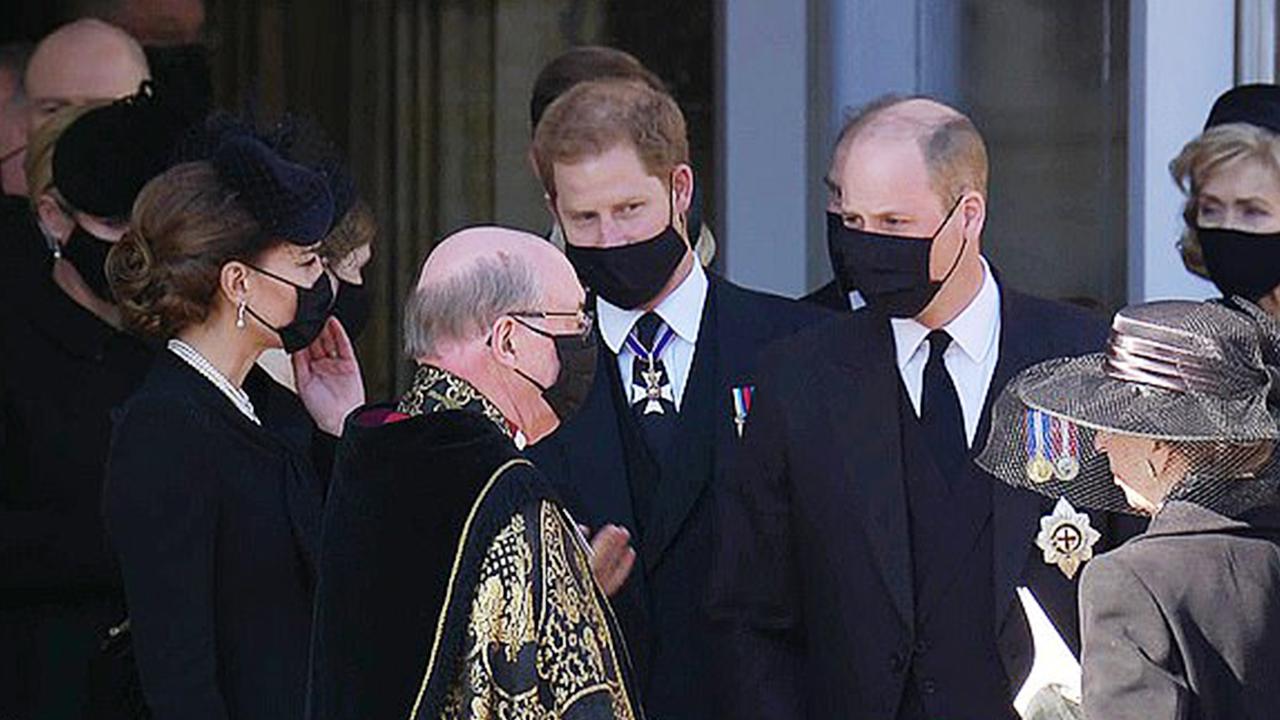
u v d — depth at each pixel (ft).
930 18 76.38
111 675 56.90
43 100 75.51
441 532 44.86
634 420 59.57
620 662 45.78
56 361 65.21
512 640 44.55
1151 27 72.90
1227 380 44.68
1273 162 61.87
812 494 54.65
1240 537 44.09
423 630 44.65
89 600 64.59
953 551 53.78
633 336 59.93
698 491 59.00
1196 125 73.41
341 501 46.55
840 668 54.29
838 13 76.89
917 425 54.54
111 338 65.62
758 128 78.18
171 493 52.65
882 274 53.62
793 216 78.07
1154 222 73.20
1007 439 49.90
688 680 58.95
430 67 81.66
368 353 81.92
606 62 66.90
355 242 61.21
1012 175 75.46
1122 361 45.57
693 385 59.52
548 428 48.11
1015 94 75.46
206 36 81.92
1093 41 74.38
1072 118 74.74
